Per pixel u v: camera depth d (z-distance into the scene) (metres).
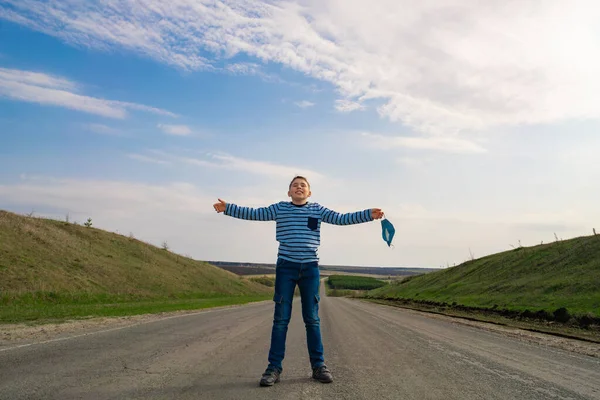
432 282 47.78
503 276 30.77
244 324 10.52
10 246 24.86
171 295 33.38
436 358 5.88
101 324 9.38
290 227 4.11
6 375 3.78
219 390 3.54
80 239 37.56
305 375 4.38
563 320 14.64
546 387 4.14
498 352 6.88
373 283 143.50
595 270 20.73
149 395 3.27
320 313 17.55
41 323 9.20
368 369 4.85
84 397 3.14
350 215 4.23
